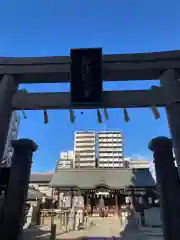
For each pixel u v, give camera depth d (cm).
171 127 559
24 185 719
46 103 612
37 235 1769
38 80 643
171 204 658
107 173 4762
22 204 697
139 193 4188
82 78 569
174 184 680
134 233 1972
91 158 11688
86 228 2448
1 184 728
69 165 11519
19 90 635
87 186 4353
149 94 602
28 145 772
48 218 2664
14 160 751
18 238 660
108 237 1753
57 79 638
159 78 637
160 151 734
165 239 651
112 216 4281
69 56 629
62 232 2000
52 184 4425
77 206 4247
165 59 615
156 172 739
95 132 12488
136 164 9569
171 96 574
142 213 2705
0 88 596
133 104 597
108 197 5059
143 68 609
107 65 614
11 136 5462
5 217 674
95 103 589
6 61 627
